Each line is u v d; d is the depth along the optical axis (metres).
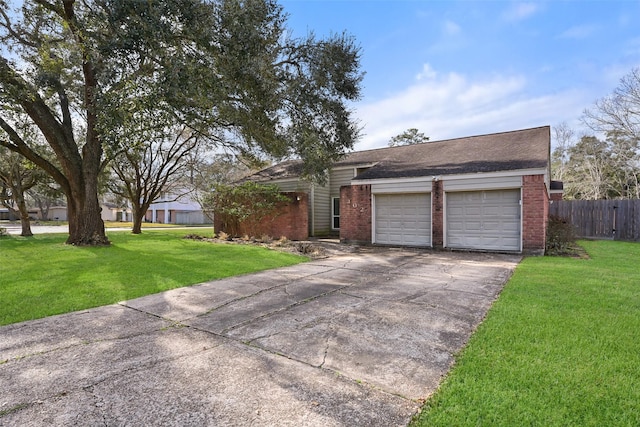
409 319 4.07
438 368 2.81
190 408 2.27
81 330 3.82
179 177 20.56
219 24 8.38
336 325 3.90
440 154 13.87
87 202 11.52
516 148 12.09
